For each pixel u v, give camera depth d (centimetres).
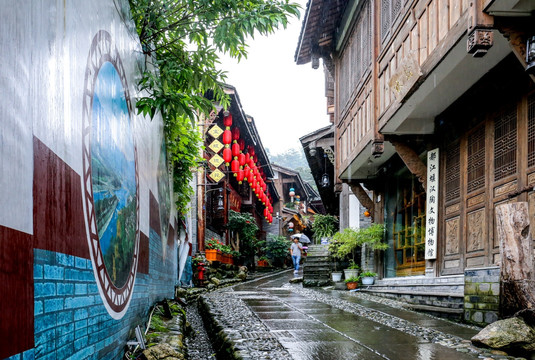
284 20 473
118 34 361
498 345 488
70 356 224
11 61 163
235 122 1783
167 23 560
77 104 245
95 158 281
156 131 572
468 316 686
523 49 566
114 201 329
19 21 170
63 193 219
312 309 873
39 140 189
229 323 682
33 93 183
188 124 757
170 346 429
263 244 3148
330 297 1158
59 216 213
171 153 753
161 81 559
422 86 788
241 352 481
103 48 309
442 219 920
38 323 184
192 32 544
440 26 695
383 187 1373
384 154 1198
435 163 946
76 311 236
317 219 2314
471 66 719
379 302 1018
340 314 798
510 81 697
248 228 2530
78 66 249
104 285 297
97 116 288
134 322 413
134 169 415
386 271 1360
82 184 252
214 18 517
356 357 462
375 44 1002
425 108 885
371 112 1030
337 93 1416
